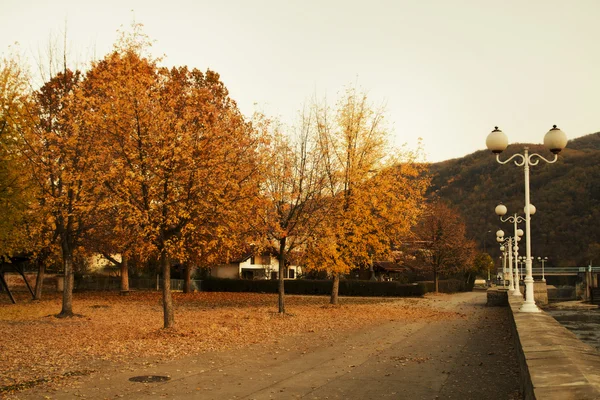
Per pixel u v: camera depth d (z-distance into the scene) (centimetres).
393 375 1120
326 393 950
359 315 2755
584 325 4319
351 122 3250
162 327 1952
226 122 2067
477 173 15288
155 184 1759
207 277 6162
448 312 3212
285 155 2655
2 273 3488
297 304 3766
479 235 12988
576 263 11950
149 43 2009
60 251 3647
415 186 3372
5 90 2355
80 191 2227
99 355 1381
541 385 571
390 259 3597
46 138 2244
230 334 1828
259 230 2473
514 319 1548
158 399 902
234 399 903
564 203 12800
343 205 3189
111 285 5731
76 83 2417
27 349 1476
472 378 1091
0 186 2398
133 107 1802
